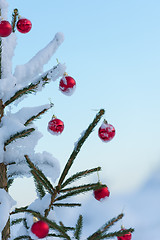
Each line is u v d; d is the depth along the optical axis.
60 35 2.10
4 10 2.08
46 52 2.09
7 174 1.97
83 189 1.66
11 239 1.94
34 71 2.06
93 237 1.66
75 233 1.89
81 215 1.99
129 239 1.91
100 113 1.57
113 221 1.70
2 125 1.88
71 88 1.85
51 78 1.83
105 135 1.68
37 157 1.98
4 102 1.93
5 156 1.89
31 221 2.02
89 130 1.60
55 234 1.87
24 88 1.82
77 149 1.63
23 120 2.02
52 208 1.79
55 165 2.01
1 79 1.92
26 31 2.04
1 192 1.77
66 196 1.68
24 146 1.93
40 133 1.97
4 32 1.77
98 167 1.67
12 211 1.79
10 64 2.05
